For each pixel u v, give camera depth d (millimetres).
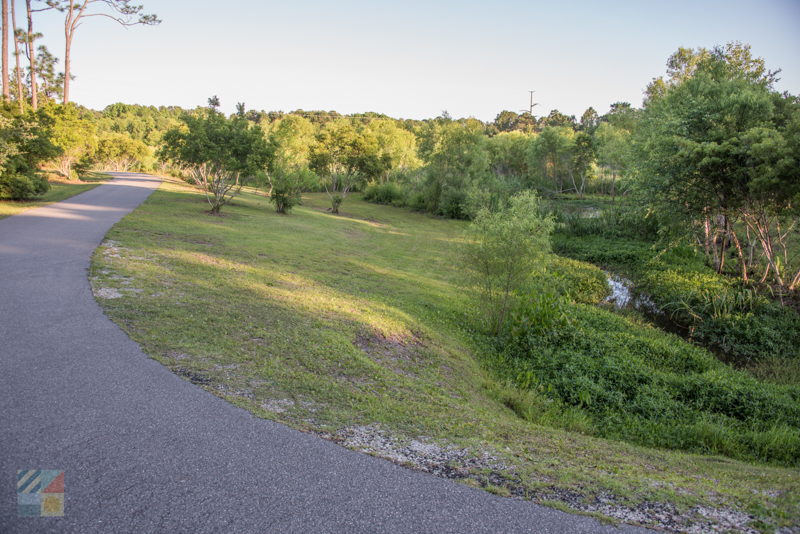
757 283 18875
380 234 31625
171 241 16453
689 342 14250
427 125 49906
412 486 4043
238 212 29672
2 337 6738
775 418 8711
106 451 4191
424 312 13133
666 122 18828
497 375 9930
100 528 3246
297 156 57500
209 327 7973
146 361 6254
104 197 29094
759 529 3789
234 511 3512
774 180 14273
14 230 15711
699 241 24172
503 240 12219
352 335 9172
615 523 3695
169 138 25969
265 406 5402
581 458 5262
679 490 4461
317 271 15898
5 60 31125
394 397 6551
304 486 3902
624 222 31125
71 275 10359
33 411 4793
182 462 4105
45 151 25938
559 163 65625
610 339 12477
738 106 16938
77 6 39438
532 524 3600
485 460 4754
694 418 8562
